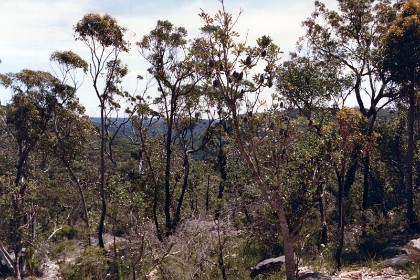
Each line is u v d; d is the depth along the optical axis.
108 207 22.64
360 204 23.50
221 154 31.91
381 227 18.97
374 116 21.95
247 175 16.94
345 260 15.55
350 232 19.30
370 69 21.75
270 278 13.53
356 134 13.92
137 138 36.88
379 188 23.80
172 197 31.08
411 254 13.08
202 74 10.22
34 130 30.78
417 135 23.48
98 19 25.58
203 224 14.25
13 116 30.45
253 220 17.47
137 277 14.71
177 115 31.34
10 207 26.84
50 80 31.16
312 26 25.09
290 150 12.25
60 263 16.00
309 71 20.33
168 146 28.02
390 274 12.39
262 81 9.92
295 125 11.02
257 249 17.20
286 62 20.33
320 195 13.70
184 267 13.34
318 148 12.37
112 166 39.44
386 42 19.05
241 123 11.01
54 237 24.69
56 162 35.88
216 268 14.34
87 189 35.22
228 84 9.91
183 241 13.80
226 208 15.88
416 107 22.27
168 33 28.00
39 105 30.98
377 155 23.55
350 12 24.72
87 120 33.19
